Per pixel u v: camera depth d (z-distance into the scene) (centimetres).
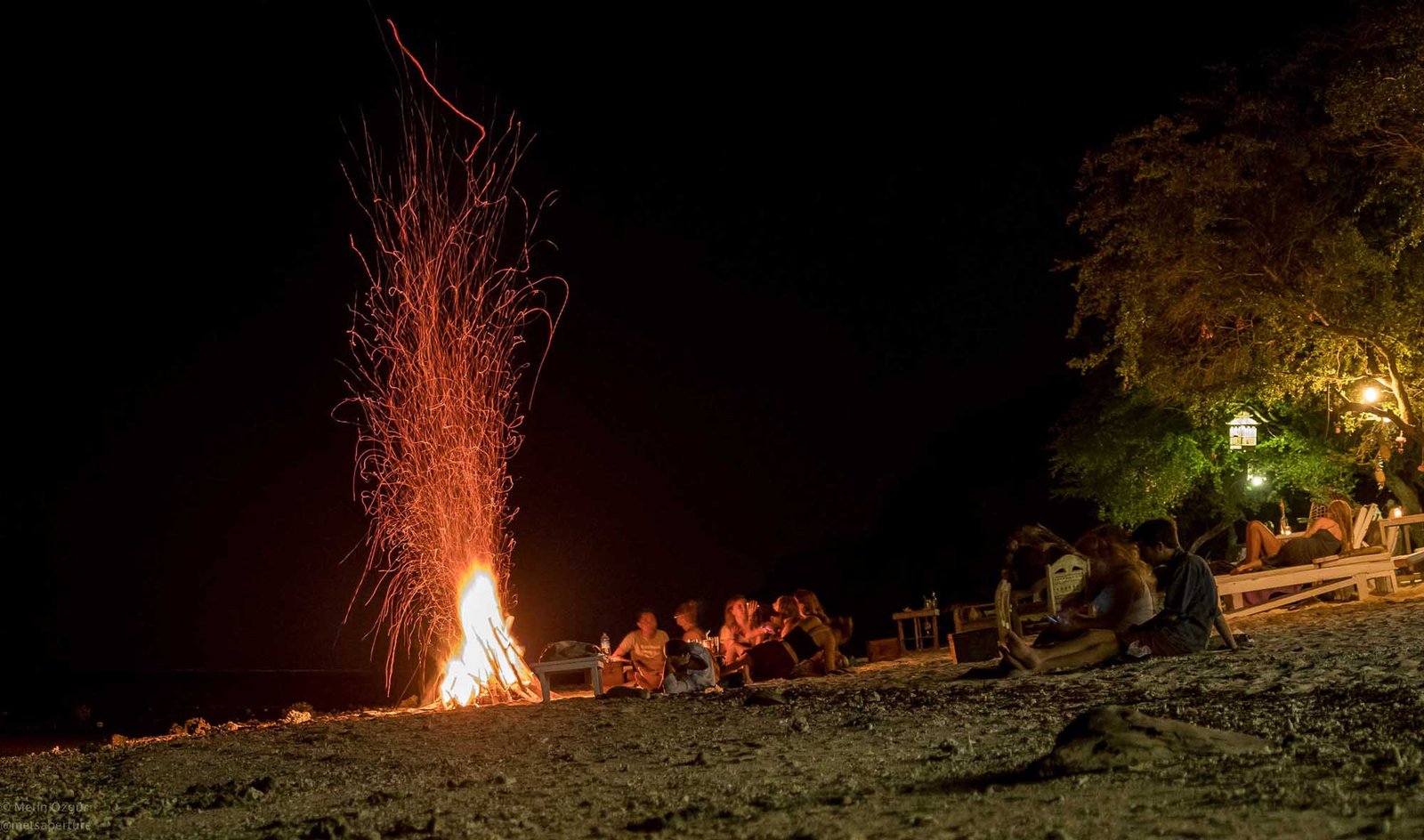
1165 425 2959
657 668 1520
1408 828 416
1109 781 539
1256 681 873
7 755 1938
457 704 1650
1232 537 3272
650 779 727
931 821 501
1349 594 1823
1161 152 2214
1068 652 1130
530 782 761
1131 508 2998
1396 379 2198
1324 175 2084
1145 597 1138
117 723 2380
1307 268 2153
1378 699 716
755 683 1530
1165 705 801
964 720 851
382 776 870
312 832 632
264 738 1136
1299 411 2722
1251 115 2155
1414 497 2494
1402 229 2131
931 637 2197
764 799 604
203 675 3784
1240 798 483
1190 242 2198
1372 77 1958
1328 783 493
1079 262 2383
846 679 1345
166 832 709
